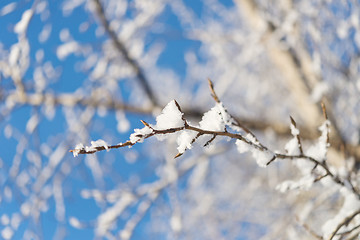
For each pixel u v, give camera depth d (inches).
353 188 50.2
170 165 136.9
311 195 140.3
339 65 123.5
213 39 156.9
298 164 48.6
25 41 94.8
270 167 179.2
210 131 40.1
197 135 39.4
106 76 136.3
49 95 123.4
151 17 156.5
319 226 131.8
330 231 50.6
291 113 166.9
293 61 125.2
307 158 46.6
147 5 144.0
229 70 173.5
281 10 135.8
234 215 200.1
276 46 126.8
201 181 181.8
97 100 126.9
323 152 48.4
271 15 130.0
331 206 130.7
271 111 178.2
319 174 50.2
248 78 185.5
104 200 130.6
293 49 127.4
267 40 128.8
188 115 124.1
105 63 135.1
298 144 46.4
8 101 121.6
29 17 87.8
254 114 166.2
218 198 215.3
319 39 116.8
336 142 109.8
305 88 122.3
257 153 43.9
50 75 133.5
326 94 123.0
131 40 150.6
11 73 108.7
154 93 132.3
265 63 179.3
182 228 136.4
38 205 130.2
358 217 51.0
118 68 137.9
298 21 126.7
